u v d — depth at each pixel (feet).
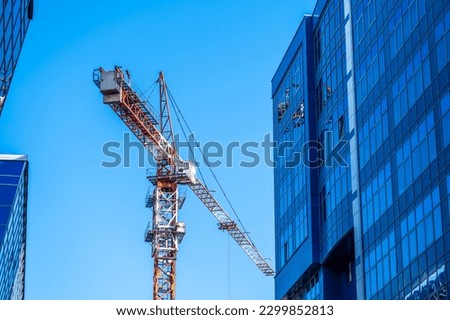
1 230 513.45
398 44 310.24
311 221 380.17
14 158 562.25
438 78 275.80
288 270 410.31
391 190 305.73
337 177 361.92
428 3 287.48
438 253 265.54
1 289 511.81
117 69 524.11
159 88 565.12
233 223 599.16
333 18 384.27
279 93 452.35
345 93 361.30
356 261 333.01
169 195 579.48
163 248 571.69
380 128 320.29
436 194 270.46
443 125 269.64
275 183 448.65
